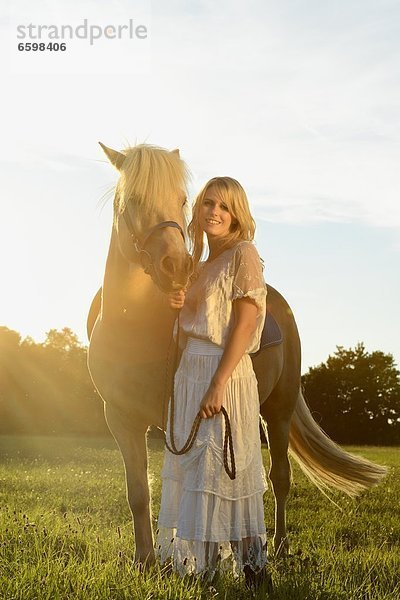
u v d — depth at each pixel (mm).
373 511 8922
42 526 5699
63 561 4254
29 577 3889
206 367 3748
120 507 8461
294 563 4402
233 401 3715
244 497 3689
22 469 14430
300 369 5938
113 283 4461
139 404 4477
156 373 4395
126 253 4180
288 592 3895
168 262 3828
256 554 3779
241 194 3916
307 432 6027
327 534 6844
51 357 73500
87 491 10180
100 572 3996
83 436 45875
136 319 4402
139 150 4152
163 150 4188
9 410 68375
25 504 8516
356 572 4719
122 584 3758
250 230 3949
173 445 3734
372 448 39875
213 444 3625
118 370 4461
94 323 5246
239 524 3662
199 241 4047
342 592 3988
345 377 69688
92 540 5324
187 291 3922
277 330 5297
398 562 5172
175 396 3812
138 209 4031
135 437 4559
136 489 4391
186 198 4164
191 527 3621
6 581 3787
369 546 6172
